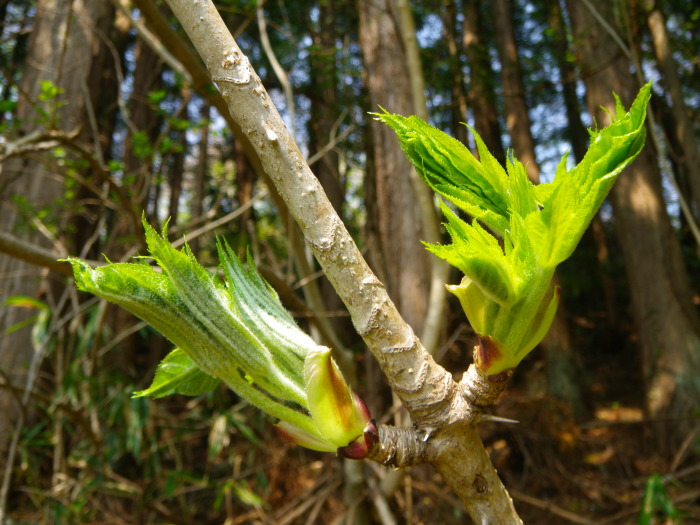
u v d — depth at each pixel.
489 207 0.45
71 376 2.86
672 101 4.48
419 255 3.04
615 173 0.39
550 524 3.65
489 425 4.47
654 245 5.24
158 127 6.45
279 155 0.42
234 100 0.42
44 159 2.47
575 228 0.40
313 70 5.93
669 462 4.43
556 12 6.38
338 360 1.98
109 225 4.68
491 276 0.41
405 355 0.43
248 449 3.72
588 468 4.30
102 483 3.23
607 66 5.14
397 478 2.41
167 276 0.46
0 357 3.84
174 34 1.43
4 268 4.07
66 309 4.09
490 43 8.69
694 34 5.61
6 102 2.12
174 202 7.25
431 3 5.51
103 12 5.07
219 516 3.61
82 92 4.62
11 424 3.56
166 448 3.77
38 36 4.61
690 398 4.61
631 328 8.84
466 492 0.45
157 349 5.34
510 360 0.43
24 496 3.41
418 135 0.45
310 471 3.43
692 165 4.38
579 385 6.00
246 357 0.48
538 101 9.59
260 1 2.47
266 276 1.64
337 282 0.43
